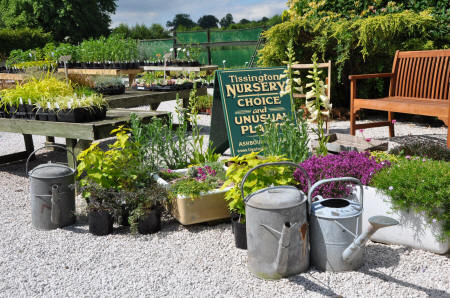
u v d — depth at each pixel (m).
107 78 6.65
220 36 15.79
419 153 3.78
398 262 2.62
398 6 7.25
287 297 2.32
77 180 4.07
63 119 4.23
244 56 15.20
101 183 3.34
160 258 2.83
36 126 4.36
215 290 2.42
